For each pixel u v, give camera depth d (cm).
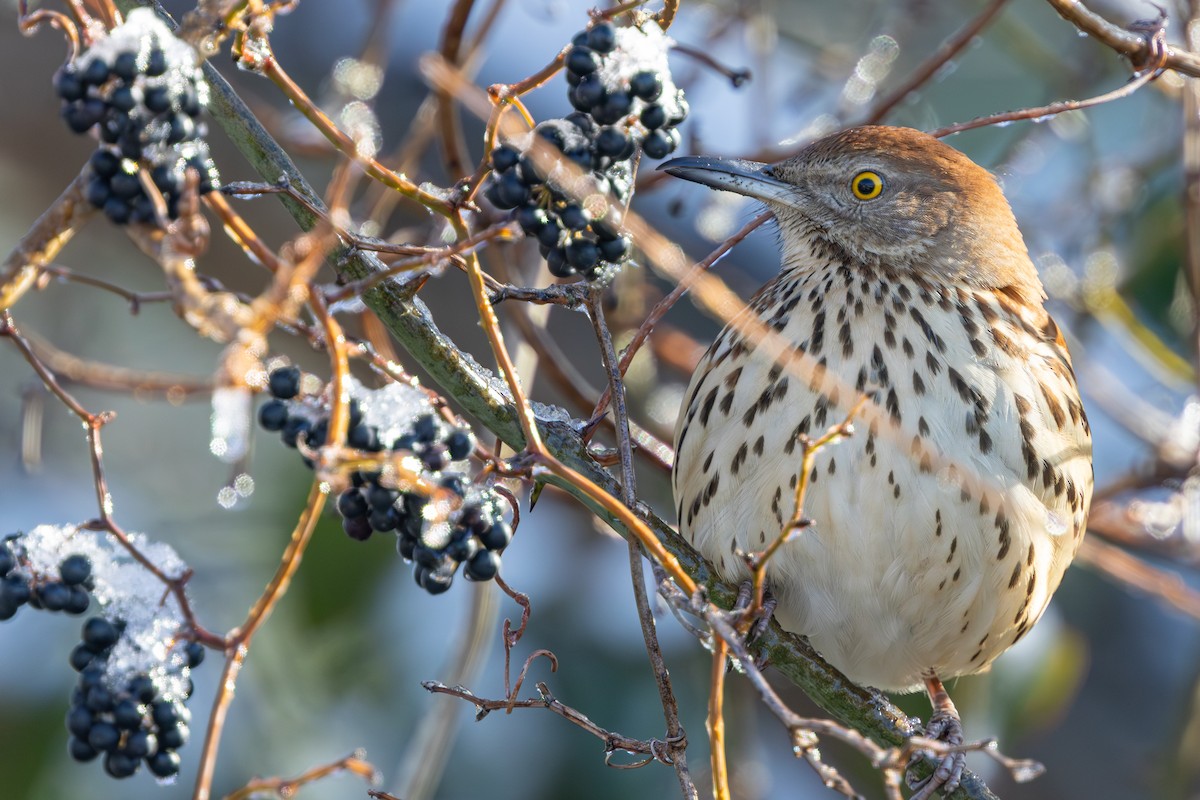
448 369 718
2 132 1258
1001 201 925
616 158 584
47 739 1032
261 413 537
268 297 505
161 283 1252
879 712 821
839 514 806
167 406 1216
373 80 1063
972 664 899
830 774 545
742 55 1189
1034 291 931
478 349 1257
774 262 1377
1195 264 1062
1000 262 905
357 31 1358
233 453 530
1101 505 1176
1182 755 1169
